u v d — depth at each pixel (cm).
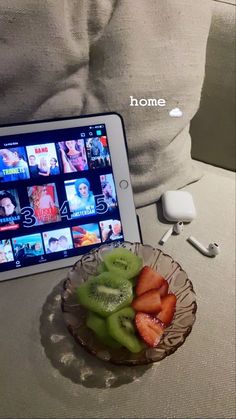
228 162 99
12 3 66
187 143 91
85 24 74
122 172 77
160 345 65
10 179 72
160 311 66
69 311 68
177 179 90
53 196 74
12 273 73
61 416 61
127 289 65
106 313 63
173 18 79
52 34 70
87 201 76
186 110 85
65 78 75
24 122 73
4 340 67
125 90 78
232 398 66
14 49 68
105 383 64
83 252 76
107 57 77
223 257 82
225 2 87
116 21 75
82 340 65
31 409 61
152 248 76
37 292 73
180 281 73
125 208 77
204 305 75
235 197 92
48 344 68
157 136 83
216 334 72
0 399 62
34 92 73
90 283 67
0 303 71
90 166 76
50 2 68
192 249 82
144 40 77
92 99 79
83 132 75
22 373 64
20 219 73
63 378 64
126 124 81
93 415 61
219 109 92
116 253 71
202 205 90
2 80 69
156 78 80
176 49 80
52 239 74
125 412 62
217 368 68
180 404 64
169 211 84
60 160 74
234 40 85
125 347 64
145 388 65
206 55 89
